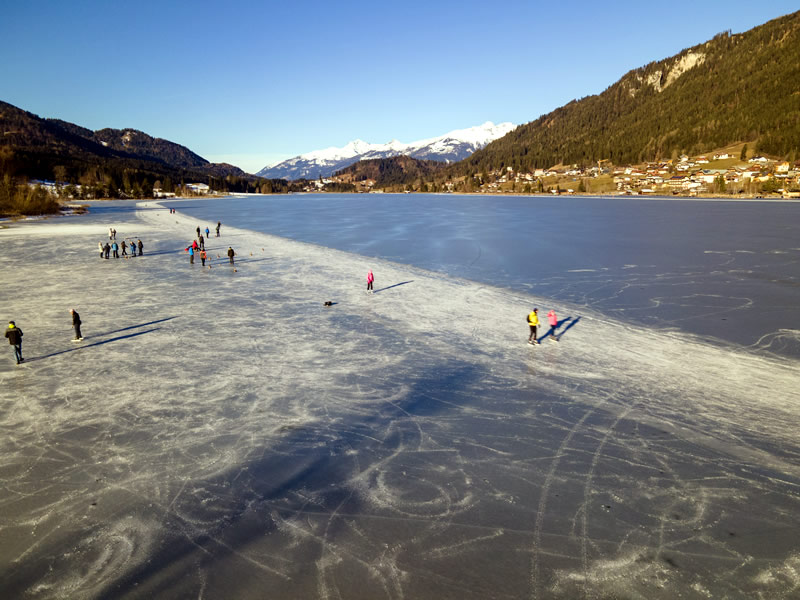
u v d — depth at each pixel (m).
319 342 19.59
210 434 12.02
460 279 33.72
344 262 40.78
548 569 7.66
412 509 9.20
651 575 7.55
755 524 8.80
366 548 8.15
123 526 8.68
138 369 16.48
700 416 13.41
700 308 26.05
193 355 17.94
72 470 10.41
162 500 9.42
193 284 31.38
